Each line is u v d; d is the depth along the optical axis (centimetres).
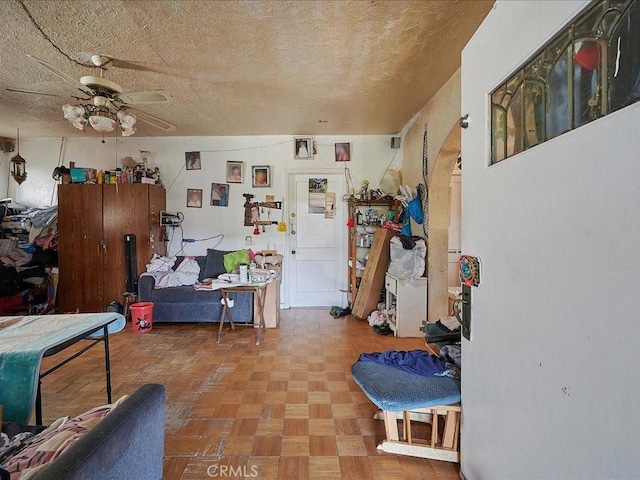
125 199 399
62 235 398
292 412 199
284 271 461
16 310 392
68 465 73
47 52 226
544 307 88
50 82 275
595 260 71
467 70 133
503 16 107
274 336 341
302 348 306
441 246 341
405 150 427
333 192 461
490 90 115
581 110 78
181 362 273
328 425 186
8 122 385
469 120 130
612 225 67
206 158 455
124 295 384
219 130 427
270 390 226
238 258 391
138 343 320
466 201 134
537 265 90
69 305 399
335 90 299
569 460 78
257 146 456
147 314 355
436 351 208
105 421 93
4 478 82
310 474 150
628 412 64
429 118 332
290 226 462
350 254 443
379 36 211
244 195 457
